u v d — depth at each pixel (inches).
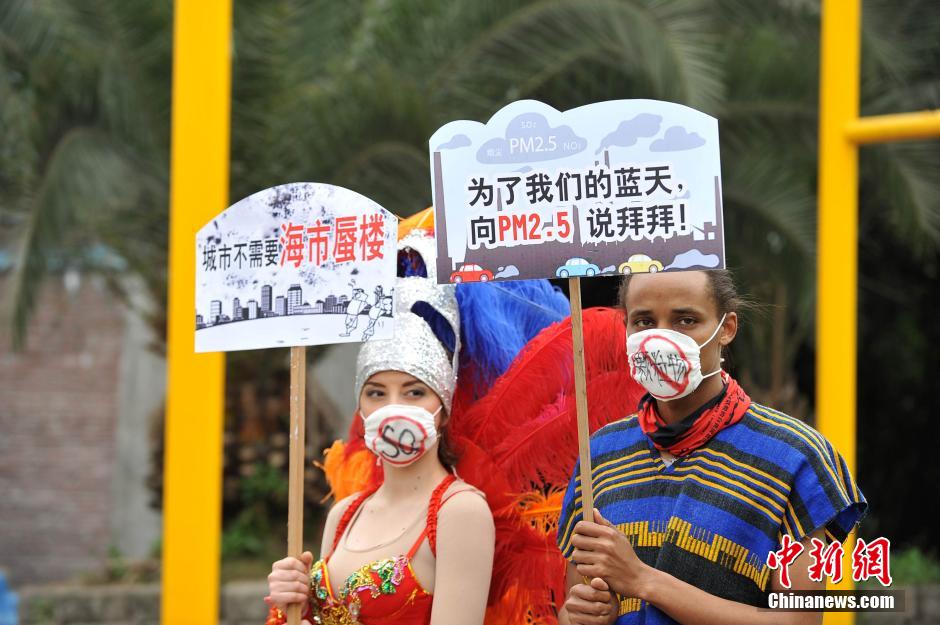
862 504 107.3
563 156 114.3
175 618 199.2
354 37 317.7
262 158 317.7
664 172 111.7
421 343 129.0
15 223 359.6
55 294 446.3
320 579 126.1
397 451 123.6
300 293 123.6
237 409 350.9
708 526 107.2
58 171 305.7
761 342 385.7
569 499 119.6
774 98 308.8
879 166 306.3
